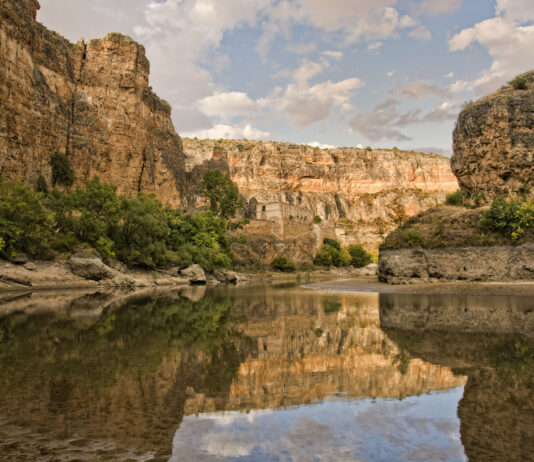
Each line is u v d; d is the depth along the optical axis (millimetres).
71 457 4566
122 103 73938
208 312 19391
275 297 28703
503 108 40688
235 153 185750
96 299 26297
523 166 39750
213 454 4660
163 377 7930
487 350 10219
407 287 34219
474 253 34781
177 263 52469
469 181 43594
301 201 182000
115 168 71938
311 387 7391
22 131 49469
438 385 7398
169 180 90125
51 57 64188
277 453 4723
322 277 78062
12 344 11180
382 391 7113
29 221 36031
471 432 5328
